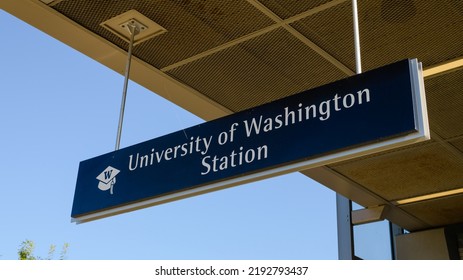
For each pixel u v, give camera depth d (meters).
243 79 5.39
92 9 4.53
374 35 4.77
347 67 5.21
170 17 4.61
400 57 5.08
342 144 2.91
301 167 3.04
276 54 5.04
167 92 5.59
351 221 9.05
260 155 3.21
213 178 3.33
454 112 5.86
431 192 7.72
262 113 3.32
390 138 2.78
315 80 5.41
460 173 7.14
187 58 5.09
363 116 2.90
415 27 4.66
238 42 4.89
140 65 5.16
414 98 2.76
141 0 4.43
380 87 2.90
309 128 3.08
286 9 4.50
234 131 3.40
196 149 3.52
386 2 4.36
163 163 3.63
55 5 4.49
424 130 2.69
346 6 4.42
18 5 4.48
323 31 4.73
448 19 4.55
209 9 4.50
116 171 3.84
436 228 8.91
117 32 4.77
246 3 4.43
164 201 3.53
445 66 5.17
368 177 7.33
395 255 9.22
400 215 8.53
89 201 3.88
